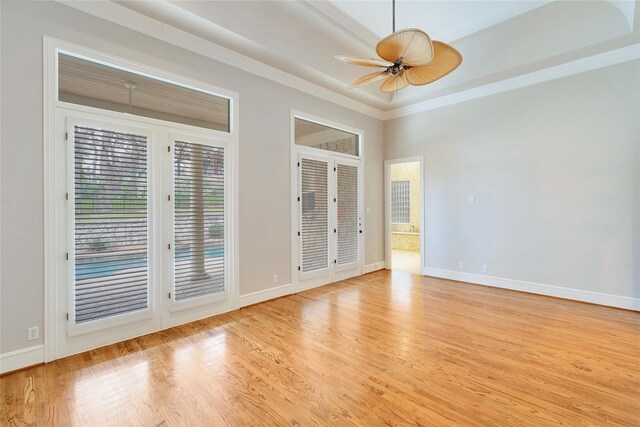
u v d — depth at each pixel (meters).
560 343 2.77
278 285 4.21
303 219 4.56
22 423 1.77
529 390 2.06
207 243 3.46
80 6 2.61
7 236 2.30
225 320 3.38
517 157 4.44
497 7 3.72
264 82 4.01
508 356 2.54
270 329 3.12
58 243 2.51
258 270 3.97
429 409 1.88
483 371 2.30
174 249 3.20
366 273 5.74
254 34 3.40
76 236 2.60
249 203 3.86
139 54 2.94
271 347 2.72
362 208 5.62
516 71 4.20
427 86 4.95
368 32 4.23
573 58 3.83
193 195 3.34
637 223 3.57
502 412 1.84
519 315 3.49
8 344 2.30
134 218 2.92
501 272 4.64
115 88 2.86
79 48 2.60
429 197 5.46
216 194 3.53
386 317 3.45
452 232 5.17
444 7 3.70
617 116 3.67
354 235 5.48
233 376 2.26
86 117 2.65
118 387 2.12
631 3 3.03
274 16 3.59
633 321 3.27
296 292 4.45
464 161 5.00
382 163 6.13
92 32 2.67
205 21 3.02
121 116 2.85
